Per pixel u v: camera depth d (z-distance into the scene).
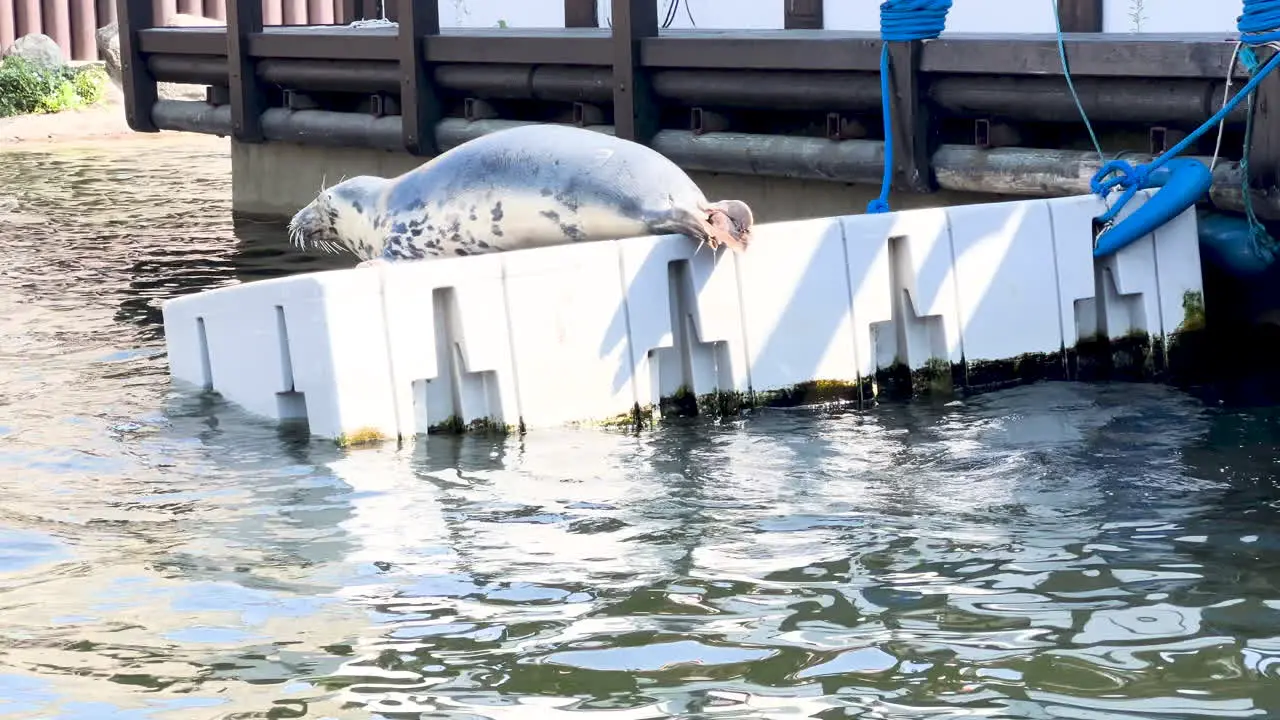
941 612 4.05
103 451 5.83
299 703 3.55
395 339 5.90
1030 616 4.02
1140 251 7.12
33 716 3.49
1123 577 4.29
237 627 4.02
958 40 7.62
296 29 12.96
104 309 8.80
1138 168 7.02
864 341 6.66
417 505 5.11
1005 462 5.52
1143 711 3.43
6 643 3.93
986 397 6.61
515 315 6.06
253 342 6.27
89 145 20.50
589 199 6.60
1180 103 7.00
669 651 3.82
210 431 6.10
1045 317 6.98
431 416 6.07
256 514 5.02
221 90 12.87
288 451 5.80
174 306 6.86
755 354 6.48
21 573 4.47
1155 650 3.77
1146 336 7.16
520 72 9.91
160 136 21.81
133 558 4.59
